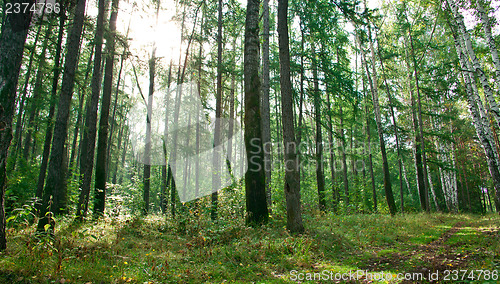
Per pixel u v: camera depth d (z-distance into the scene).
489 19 12.10
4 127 4.70
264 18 11.73
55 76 9.90
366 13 8.11
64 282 3.69
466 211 28.16
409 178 34.78
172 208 10.94
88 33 11.41
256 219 8.30
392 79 21.77
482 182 32.09
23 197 9.38
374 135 25.67
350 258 5.68
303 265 5.04
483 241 7.07
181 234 8.23
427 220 13.19
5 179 4.82
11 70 4.82
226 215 9.20
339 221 10.88
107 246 5.87
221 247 6.14
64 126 7.16
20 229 6.29
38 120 10.34
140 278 4.09
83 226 8.12
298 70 15.08
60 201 10.75
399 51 19.41
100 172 11.60
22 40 4.98
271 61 16.22
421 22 17.98
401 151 22.59
